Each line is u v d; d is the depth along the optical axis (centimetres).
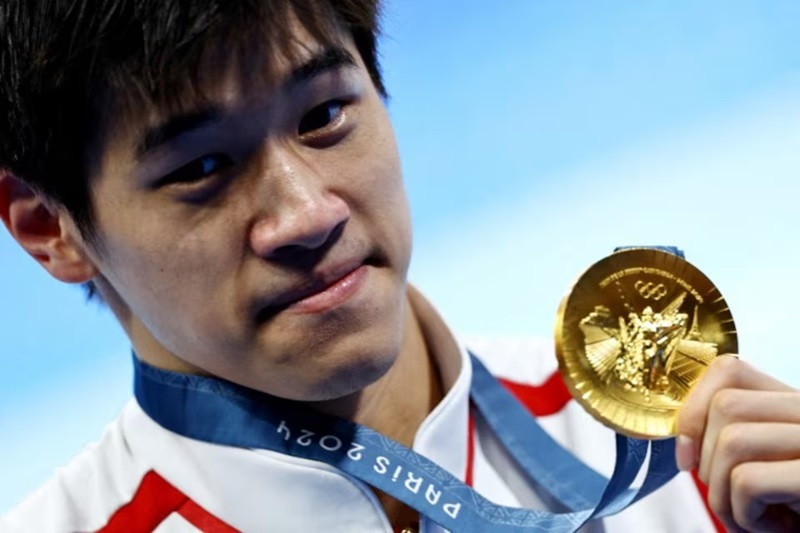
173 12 529
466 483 713
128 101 553
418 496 661
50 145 593
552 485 725
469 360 744
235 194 571
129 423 746
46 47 559
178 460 709
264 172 566
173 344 649
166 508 702
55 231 669
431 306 743
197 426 697
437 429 699
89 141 582
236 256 579
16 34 577
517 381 826
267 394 683
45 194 630
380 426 709
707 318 593
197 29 530
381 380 700
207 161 566
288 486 674
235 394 688
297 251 572
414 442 695
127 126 561
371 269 600
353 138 595
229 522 691
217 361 634
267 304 584
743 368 587
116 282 642
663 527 723
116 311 722
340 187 585
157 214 580
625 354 586
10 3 575
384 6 693
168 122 549
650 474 625
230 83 545
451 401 709
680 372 589
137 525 702
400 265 616
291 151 573
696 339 592
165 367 715
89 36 545
